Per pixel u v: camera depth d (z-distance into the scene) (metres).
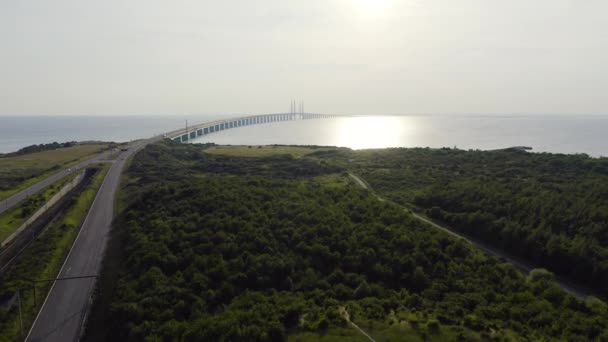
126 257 59.66
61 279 52.81
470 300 51.06
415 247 62.75
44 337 45.06
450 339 42.81
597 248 57.94
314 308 48.75
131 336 44.03
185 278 53.78
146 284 51.62
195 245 60.66
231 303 50.00
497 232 69.81
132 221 70.56
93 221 77.69
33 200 89.38
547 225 66.56
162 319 46.34
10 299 51.16
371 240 63.94
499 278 57.03
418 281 55.88
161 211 73.06
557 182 91.38
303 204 77.19
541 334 44.53
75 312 49.44
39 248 63.84
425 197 88.81
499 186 86.69
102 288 53.88
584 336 43.56
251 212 71.62
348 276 56.66
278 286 54.72
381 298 52.31
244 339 42.25
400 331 44.22
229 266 56.38
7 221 77.31
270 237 63.81
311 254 60.78
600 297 53.69
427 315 47.81
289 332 44.62
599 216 63.94
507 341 42.47
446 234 70.00
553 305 50.12
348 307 49.19
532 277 57.09
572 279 58.53
